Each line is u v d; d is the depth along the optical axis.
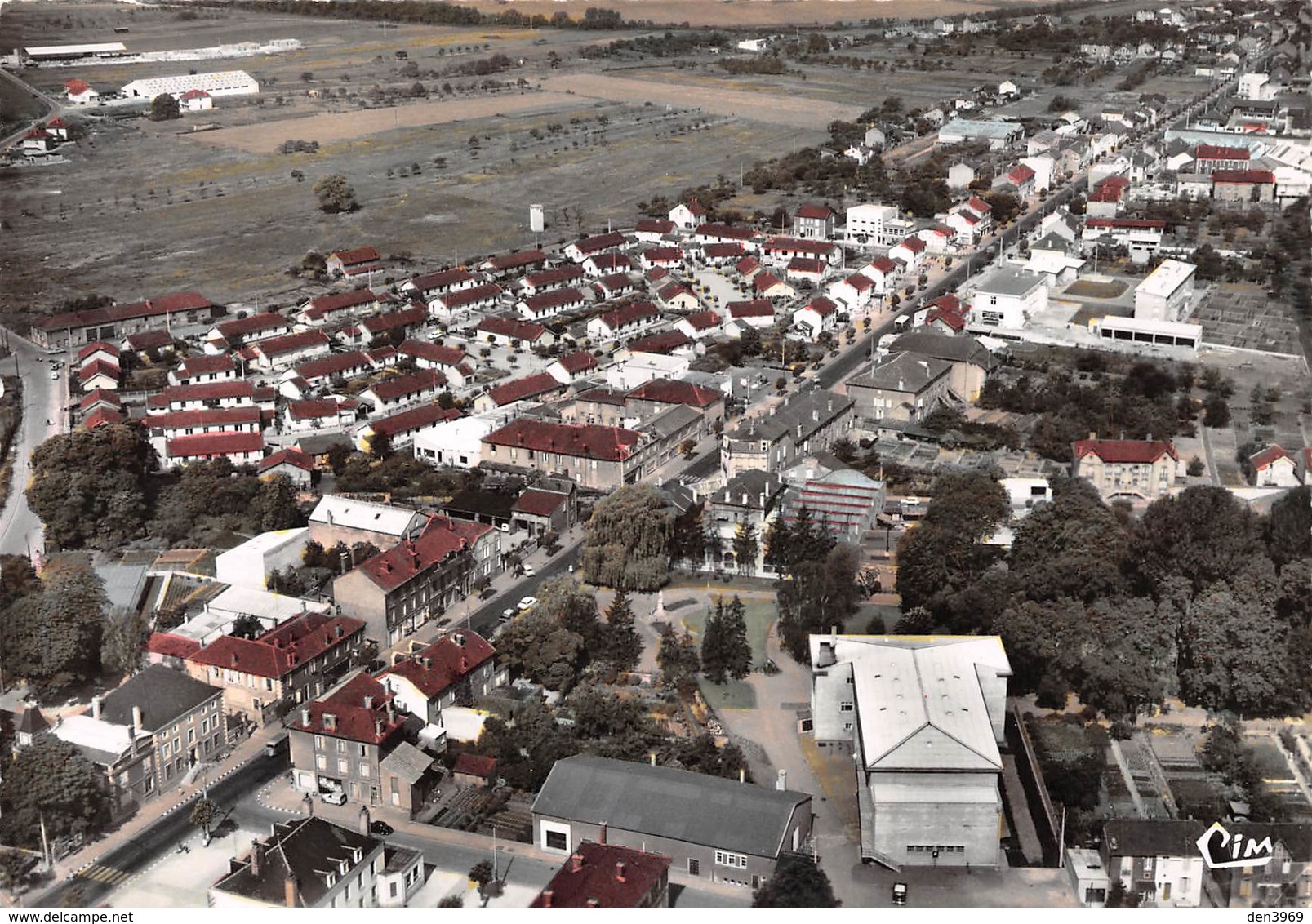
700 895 198.88
